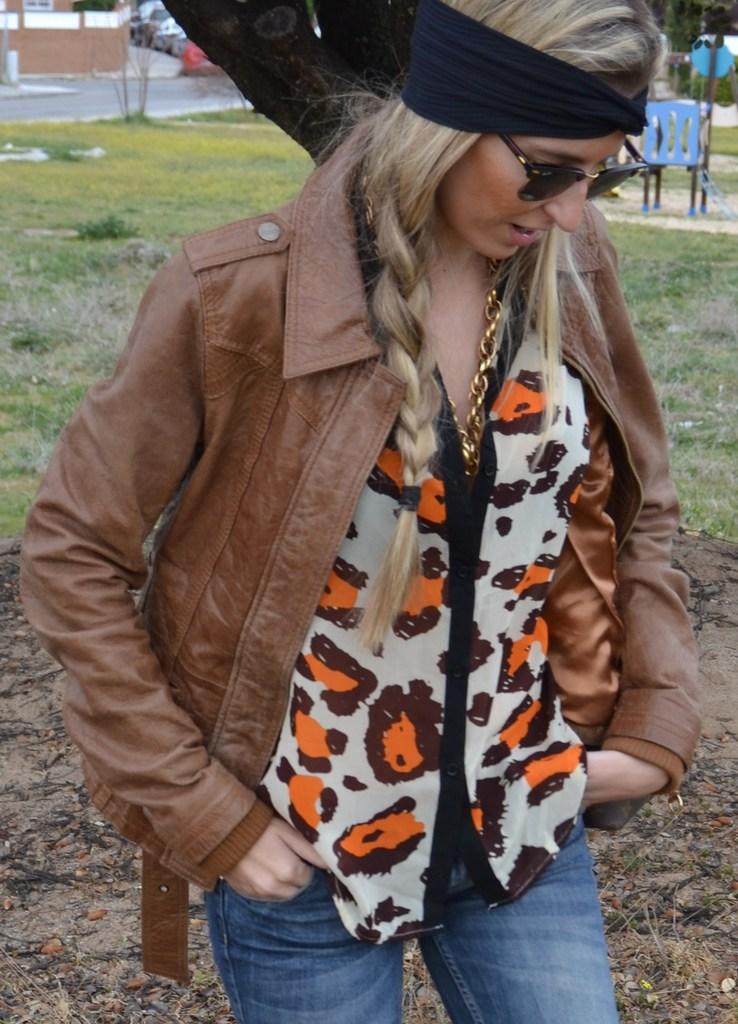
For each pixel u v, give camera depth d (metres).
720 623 4.89
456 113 1.50
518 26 1.47
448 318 1.67
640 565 1.91
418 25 1.54
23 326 10.21
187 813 1.65
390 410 1.58
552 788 1.78
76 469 1.64
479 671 1.70
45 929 3.25
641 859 3.46
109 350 9.63
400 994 1.81
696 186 19.97
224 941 1.79
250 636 1.66
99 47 42.00
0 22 41.25
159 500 1.67
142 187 19.75
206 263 1.59
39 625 1.67
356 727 1.68
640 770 1.84
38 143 24.97
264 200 18.73
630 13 1.51
